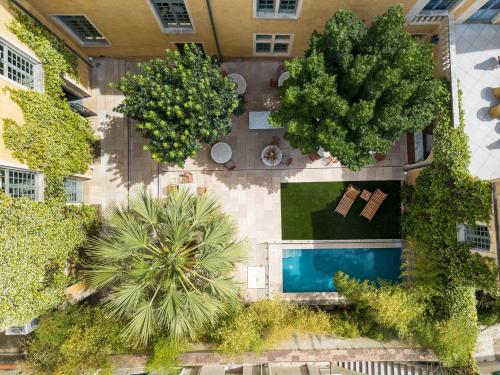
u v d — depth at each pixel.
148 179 15.34
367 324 13.31
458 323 11.97
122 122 15.36
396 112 9.59
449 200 12.06
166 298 10.08
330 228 15.15
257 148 15.27
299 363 13.89
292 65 9.96
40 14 11.41
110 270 10.69
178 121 11.30
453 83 11.78
